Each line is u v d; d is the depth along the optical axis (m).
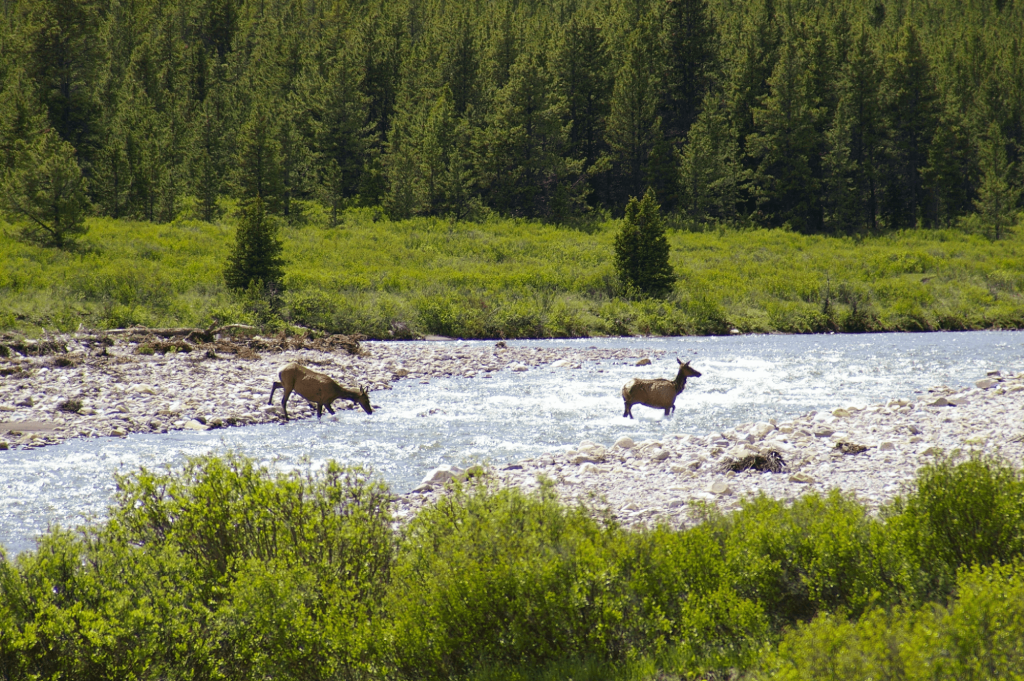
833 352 51.44
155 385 32.34
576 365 44.31
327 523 9.24
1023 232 135.25
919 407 26.61
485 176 133.62
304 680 7.86
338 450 22.64
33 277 60.47
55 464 20.48
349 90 136.75
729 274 89.50
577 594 7.98
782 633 7.96
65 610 7.21
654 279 77.94
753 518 9.50
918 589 8.19
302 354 44.81
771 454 18.42
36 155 77.31
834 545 8.65
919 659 5.84
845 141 137.00
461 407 30.55
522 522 9.14
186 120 135.38
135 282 62.34
